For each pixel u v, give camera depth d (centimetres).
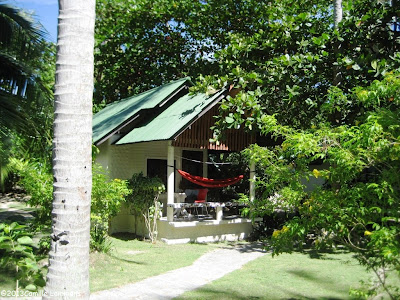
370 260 473
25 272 472
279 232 555
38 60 1113
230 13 1850
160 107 1442
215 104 1243
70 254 387
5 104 984
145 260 984
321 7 1616
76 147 397
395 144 464
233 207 1513
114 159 1395
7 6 1016
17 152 1130
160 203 1325
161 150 1491
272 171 600
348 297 675
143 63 2142
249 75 1122
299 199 552
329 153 521
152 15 1988
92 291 712
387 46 1085
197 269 902
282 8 1463
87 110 408
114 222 1405
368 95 546
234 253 1102
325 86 1244
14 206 1928
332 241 520
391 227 439
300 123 1242
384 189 467
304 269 887
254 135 1389
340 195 509
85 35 411
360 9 1141
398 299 464
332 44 1152
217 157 1634
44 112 1084
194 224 1257
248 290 725
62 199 390
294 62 1096
